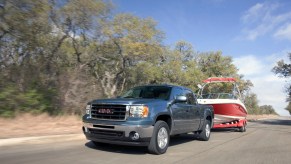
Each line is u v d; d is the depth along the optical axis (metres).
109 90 30.44
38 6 15.38
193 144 11.95
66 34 20.11
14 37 15.35
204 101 17.36
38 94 16.55
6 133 11.89
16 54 16.67
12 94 15.13
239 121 17.72
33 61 17.42
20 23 15.05
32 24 15.98
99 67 29.42
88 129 9.23
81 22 20.19
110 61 30.66
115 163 7.97
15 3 14.50
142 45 29.45
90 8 19.86
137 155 9.01
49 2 17.31
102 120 8.84
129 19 29.38
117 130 8.55
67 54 22.23
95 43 24.16
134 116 8.60
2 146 9.73
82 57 25.00
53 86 17.39
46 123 14.80
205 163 8.41
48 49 18.75
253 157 9.43
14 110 15.10
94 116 9.14
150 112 8.83
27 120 14.69
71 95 17.42
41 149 9.49
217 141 13.09
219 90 42.31
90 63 26.70
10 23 14.67
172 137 13.86
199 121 12.11
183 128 10.77
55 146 10.09
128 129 8.47
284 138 14.70
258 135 16.16
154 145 8.94
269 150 10.81
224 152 10.23
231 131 18.59
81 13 19.62
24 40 15.90
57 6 18.14
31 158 8.19
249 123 30.56
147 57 31.75
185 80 41.97
